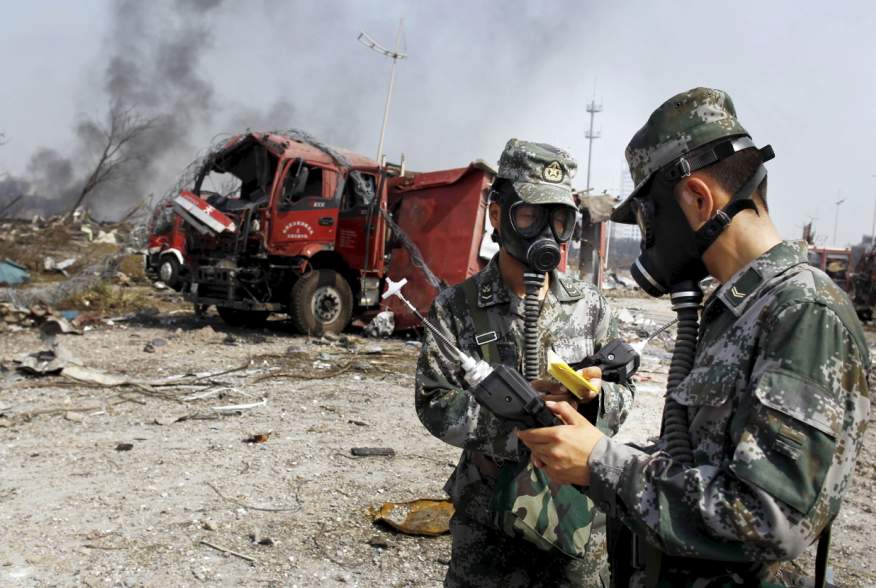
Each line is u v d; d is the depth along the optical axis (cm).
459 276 1066
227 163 1138
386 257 1156
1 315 1133
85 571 347
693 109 145
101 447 537
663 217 148
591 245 1359
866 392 127
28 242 2373
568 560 209
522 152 222
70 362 776
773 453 121
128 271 1820
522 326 230
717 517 122
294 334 1123
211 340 1032
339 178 1112
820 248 2458
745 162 141
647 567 145
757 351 133
